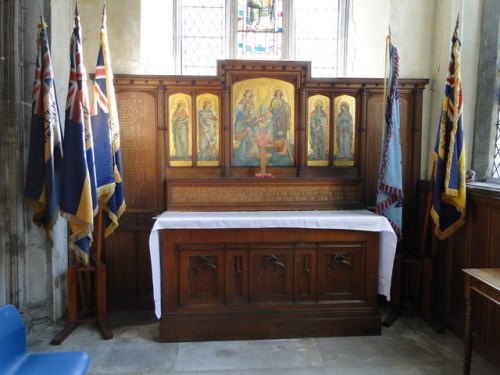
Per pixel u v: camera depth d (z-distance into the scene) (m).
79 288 3.98
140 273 4.20
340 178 4.10
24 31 3.37
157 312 3.46
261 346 3.45
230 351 3.36
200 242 3.54
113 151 3.64
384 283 3.70
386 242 3.68
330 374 3.02
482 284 2.60
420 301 4.16
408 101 4.24
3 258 3.35
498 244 3.15
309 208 4.06
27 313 3.49
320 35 4.83
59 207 3.27
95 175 3.40
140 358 3.23
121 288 4.19
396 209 3.82
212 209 3.99
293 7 4.75
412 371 3.06
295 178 4.05
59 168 3.36
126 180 4.11
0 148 3.29
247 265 3.60
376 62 4.43
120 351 3.34
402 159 4.27
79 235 3.29
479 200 3.36
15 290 3.41
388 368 3.11
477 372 3.06
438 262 4.03
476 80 3.88
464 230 3.60
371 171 4.29
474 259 3.46
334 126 4.25
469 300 2.75
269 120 4.21
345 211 3.99
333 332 3.64
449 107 3.57
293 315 3.62
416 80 4.16
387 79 3.98
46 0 3.54
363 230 3.60
